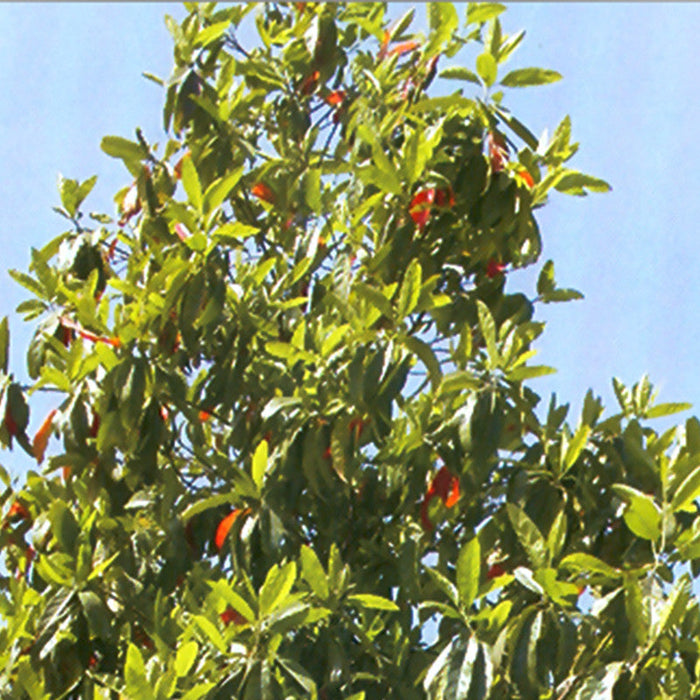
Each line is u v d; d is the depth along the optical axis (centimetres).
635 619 1124
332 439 1330
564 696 1169
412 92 1602
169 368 1409
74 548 1311
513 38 1480
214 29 1603
